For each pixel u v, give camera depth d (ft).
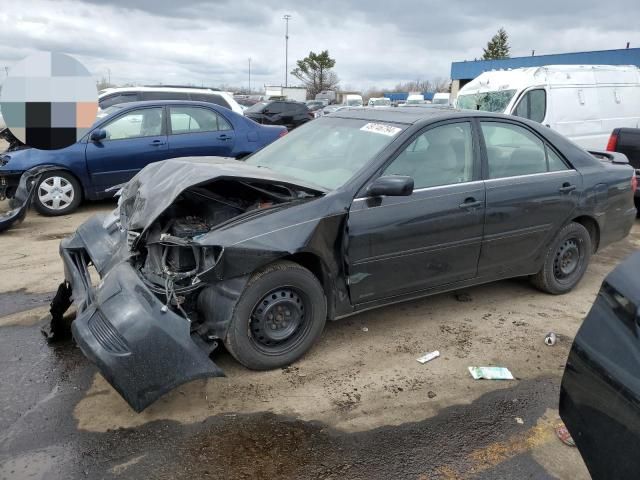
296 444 9.35
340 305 12.15
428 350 12.80
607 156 18.45
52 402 10.34
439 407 10.54
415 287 13.08
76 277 12.45
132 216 11.59
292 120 62.95
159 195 11.31
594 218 16.15
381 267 12.30
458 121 13.78
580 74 34.35
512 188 14.14
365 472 8.70
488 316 14.79
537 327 14.19
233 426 9.78
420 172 12.89
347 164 12.79
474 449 9.34
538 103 33.14
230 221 10.84
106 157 26.17
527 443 9.53
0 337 12.92
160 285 10.73
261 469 8.71
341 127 14.55
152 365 9.17
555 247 15.65
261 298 11.03
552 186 14.96
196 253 10.55
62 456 8.89
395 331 13.71
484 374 11.71
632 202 17.56
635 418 5.74
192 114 28.19
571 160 15.75
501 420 10.18
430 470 8.80
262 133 29.96
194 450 9.12
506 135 14.62
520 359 12.51
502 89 34.76
